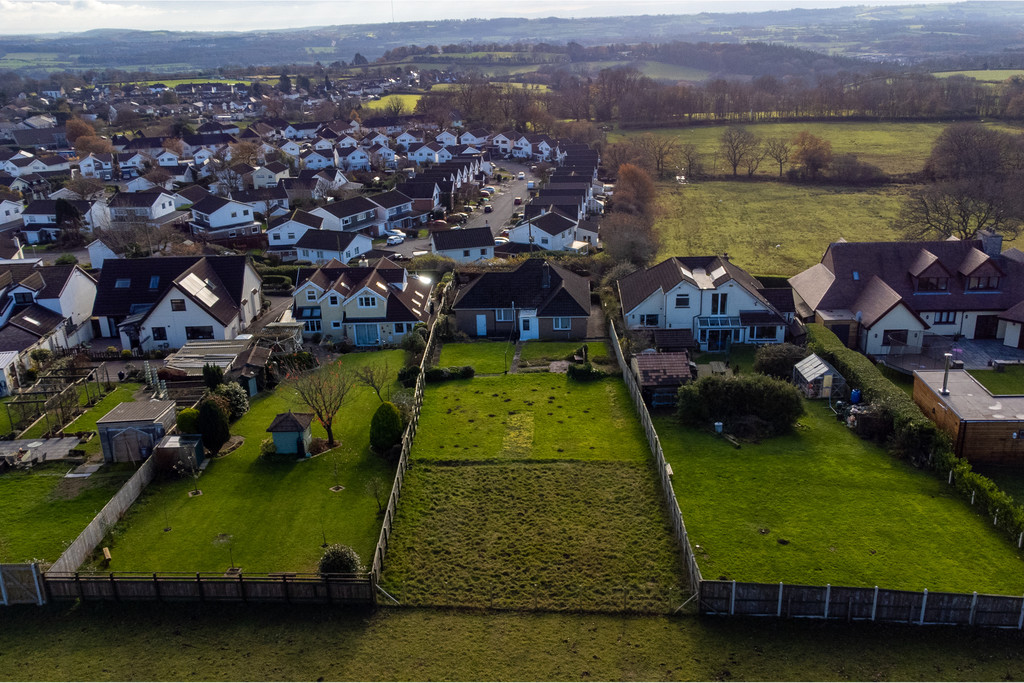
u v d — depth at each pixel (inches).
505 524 1589.6
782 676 1168.8
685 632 1270.9
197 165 6899.6
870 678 1158.3
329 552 1390.3
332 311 2723.9
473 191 5659.5
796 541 1496.1
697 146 7396.7
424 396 2251.5
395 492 1664.6
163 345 2650.1
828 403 2139.5
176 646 1266.0
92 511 1673.2
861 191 5502.0
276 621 1323.8
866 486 1696.6
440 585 1403.8
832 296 2642.7
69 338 2711.6
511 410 2137.1
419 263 3449.8
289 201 5241.1
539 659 1224.2
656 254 3922.2
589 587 1387.8
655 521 1582.2
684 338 2527.1
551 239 3964.1
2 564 1350.9
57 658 1242.0
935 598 1240.8
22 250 4195.4
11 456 1881.2
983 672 1164.5
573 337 2709.2
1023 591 1327.5
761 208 5068.9
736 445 1894.7
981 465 1755.7
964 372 2000.5
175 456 1812.3
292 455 1897.1
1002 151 5467.5
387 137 7869.1
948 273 2581.2
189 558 1489.9
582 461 1836.9
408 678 1190.3
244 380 2267.5
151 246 3973.9
